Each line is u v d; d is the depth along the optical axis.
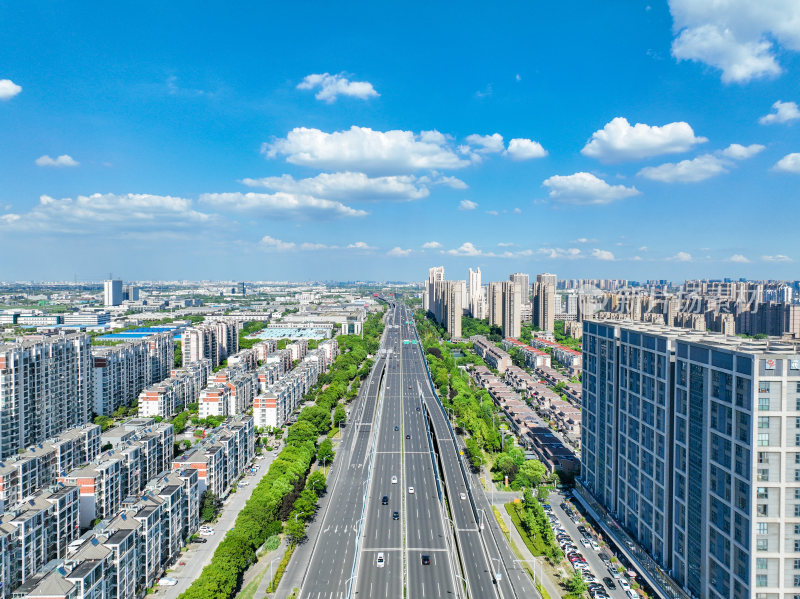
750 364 185.62
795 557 185.00
